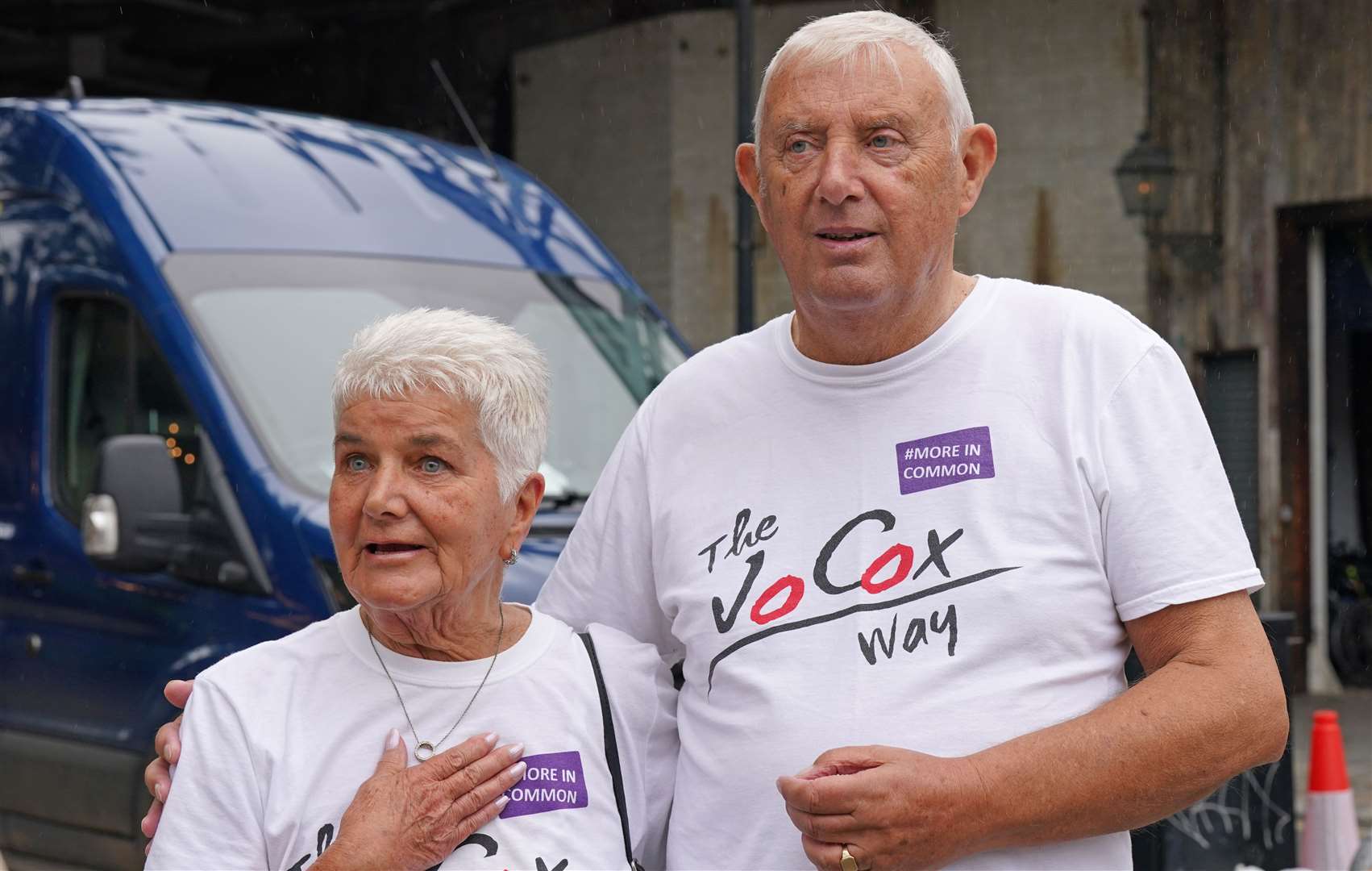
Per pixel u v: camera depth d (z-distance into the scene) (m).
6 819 5.17
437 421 2.45
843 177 2.46
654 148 12.45
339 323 4.83
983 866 2.40
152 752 4.59
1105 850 2.46
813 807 2.29
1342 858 5.64
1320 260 11.33
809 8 12.04
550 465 4.90
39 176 5.28
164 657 4.58
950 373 2.57
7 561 5.16
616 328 5.40
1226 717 2.30
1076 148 11.71
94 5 13.27
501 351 2.53
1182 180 11.52
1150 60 11.52
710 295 12.30
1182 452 2.44
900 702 2.44
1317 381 11.42
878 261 2.48
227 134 5.32
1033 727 2.40
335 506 2.49
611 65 12.64
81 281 5.02
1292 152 11.21
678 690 2.82
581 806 2.54
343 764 2.50
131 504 4.47
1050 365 2.54
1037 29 11.77
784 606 2.56
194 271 4.80
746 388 2.74
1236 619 2.39
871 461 2.58
